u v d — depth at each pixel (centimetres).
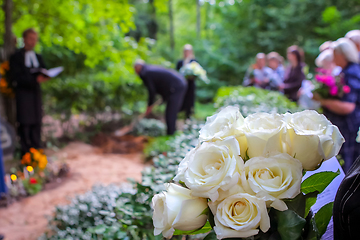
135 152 651
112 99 852
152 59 1003
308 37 1422
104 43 738
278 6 1544
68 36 719
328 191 113
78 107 802
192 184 65
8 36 593
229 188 64
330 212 78
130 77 877
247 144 70
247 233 61
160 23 2177
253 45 1583
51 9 696
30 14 711
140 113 976
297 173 63
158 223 70
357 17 1214
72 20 711
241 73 1558
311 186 73
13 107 608
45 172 481
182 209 67
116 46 845
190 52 862
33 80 538
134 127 798
